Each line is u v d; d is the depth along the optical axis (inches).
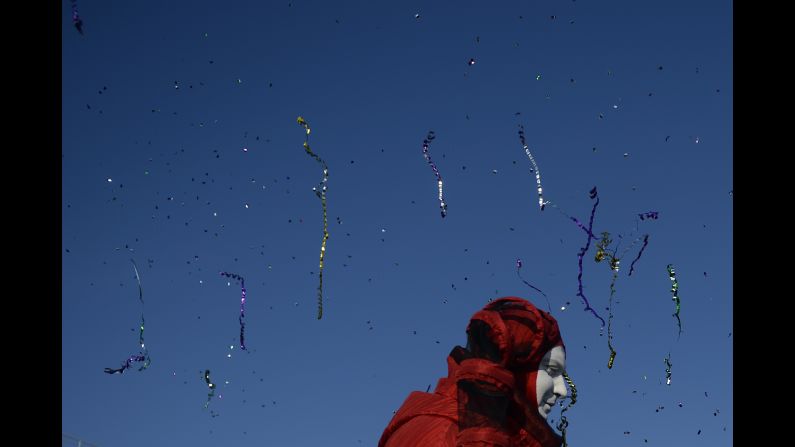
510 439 63.2
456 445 61.6
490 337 66.3
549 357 68.8
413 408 68.4
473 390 62.9
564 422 72.1
